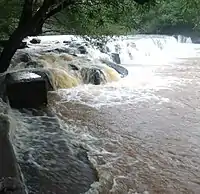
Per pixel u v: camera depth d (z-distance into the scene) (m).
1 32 10.64
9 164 4.77
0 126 6.32
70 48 14.36
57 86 10.66
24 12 9.18
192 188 5.24
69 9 9.98
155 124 7.75
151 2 8.66
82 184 5.16
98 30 11.13
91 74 11.69
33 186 5.00
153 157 6.17
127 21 10.66
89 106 8.98
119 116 8.23
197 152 6.41
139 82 11.91
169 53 19.16
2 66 9.73
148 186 5.24
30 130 7.11
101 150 6.36
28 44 15.24
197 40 22.69
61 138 6.75
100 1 9.22
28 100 8.65
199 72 13.71
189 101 9.53
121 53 16.83
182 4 8.64
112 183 5.26
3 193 4.11
